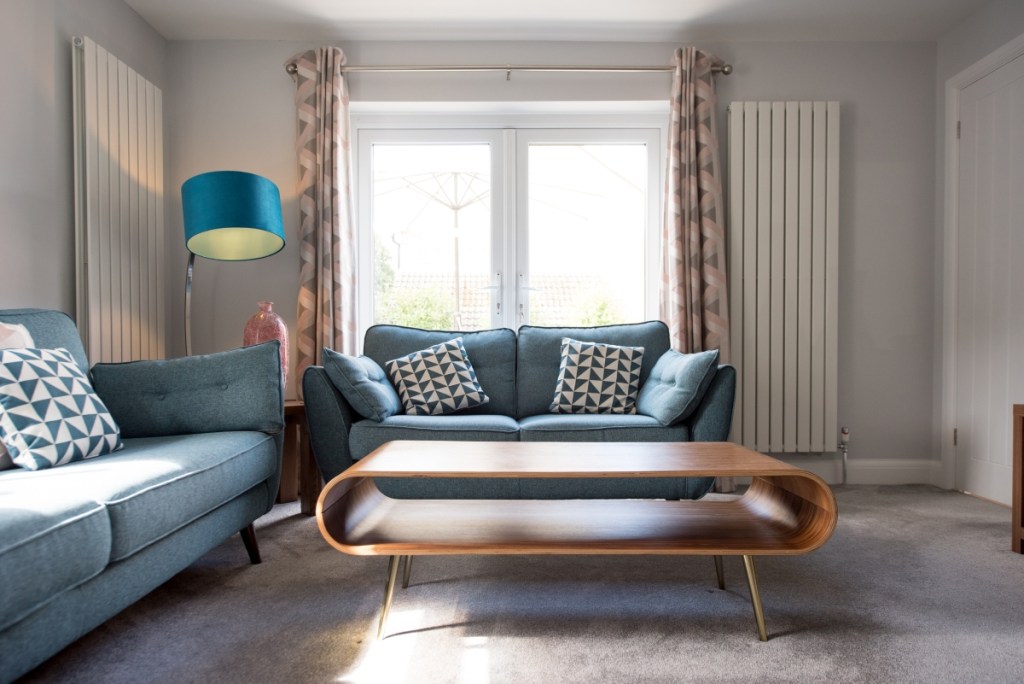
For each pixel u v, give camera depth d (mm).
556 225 3629
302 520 2652
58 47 2562
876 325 3496
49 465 1583
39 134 2455
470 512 1791
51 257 2523
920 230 3484
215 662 1403
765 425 3408
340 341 3301
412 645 1490
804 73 3482
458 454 1760
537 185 3641
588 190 3629
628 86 3455
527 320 3619
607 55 3455
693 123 3352
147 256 3137
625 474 1476
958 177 3311
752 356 3410
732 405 2445
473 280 3643
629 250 3646
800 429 3414
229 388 2162
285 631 1567
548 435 2490
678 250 3316
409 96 3453
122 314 2910
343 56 3355
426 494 2406
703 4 3105
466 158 3645
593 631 1565
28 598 1072
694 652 1451
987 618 1637
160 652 1451
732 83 3471
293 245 3428
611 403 2881
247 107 3434
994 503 2945
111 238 2818
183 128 3426
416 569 2043
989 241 3082
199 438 1965
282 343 2996
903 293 3494
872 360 3496
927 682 1314
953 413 3299
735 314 3412
